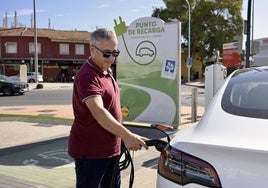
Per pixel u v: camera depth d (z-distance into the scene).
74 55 55.47
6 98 23.30
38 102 20.62
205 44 54.94
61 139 8.80
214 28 53.75
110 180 3.41
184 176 2.34
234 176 2.14
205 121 2.62
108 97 3.09
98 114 2.90
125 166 3.51
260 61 25.05
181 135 2.66
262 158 2.07
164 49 9.48
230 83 3.17
